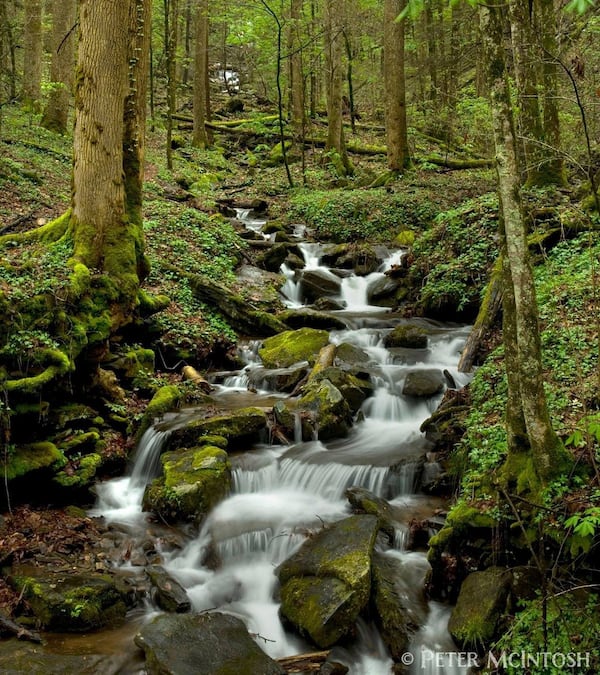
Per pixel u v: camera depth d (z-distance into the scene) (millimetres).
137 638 5023
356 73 33031
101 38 9070
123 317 9273
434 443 7992
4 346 7109
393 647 5285
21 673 4668
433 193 18328
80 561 6277
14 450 7102
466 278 12367
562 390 6723
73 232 9320
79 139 9281
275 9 23156
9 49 24250
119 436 8484
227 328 12195
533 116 13680
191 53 42719
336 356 10602
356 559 5805
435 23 24609
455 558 5793
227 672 4793
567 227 11125
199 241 15000
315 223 18281
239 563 6492
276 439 8586
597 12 8891
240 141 29109
